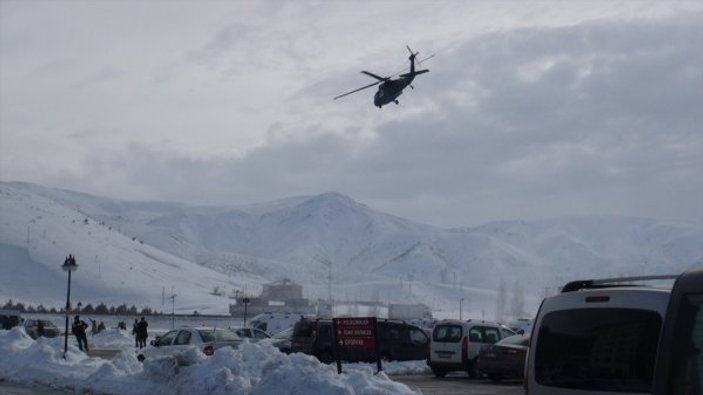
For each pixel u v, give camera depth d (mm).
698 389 6094
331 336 31672
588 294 8094
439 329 29438
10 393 22078
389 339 32719
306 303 142875
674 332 6262
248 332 35000
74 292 174000
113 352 44562
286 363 17844
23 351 28703
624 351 7730
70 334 60188
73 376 23938
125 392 20297
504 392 23297
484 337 29047
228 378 18016
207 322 107375
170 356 20469
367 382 16656
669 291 7648
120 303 166500
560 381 8109
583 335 8047
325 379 16125
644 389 7531
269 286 161375
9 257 185625
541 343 8367
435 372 29578
